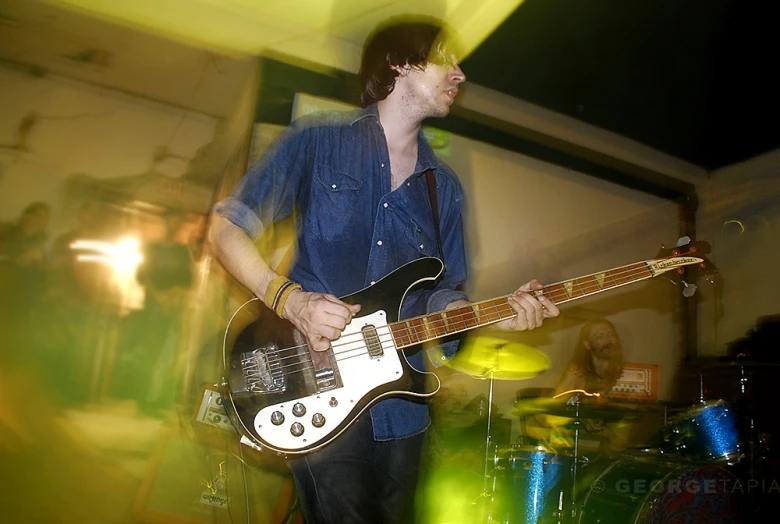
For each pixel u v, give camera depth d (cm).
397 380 175
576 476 377
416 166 210
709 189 691
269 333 168
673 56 480
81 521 339
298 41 504
